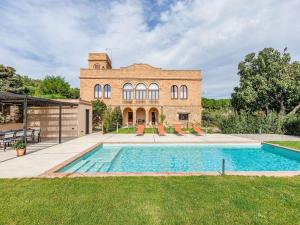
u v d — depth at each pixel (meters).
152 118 34.16
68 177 5.99
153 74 32.12
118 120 27.73
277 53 26.34
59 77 43.28
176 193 4.86
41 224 3.57
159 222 3.66
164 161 10.77
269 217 3.84
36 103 14.69
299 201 4.49
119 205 4.26
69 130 17.84
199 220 3.73
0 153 9.85
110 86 31.53
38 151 10.38
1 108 15.90
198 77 32.25
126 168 9.37
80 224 3.58
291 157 11.31
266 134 19.42
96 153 12.20
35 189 5.05
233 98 29.41
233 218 3.80
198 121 31.92
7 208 4.11
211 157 11.76
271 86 25.08
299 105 25.53
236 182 5.60
